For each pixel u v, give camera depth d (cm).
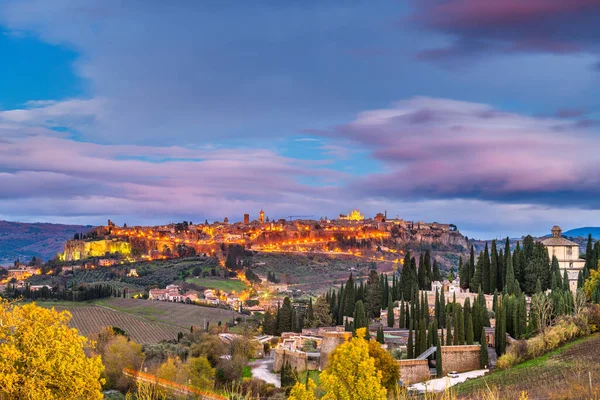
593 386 5191
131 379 10750
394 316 16275
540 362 8962
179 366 10462
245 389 9944
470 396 6406
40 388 4309
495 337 11681
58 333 4600
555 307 11906
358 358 4162
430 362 11162
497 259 16100
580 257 17788
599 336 9900
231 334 18075
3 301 4647
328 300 19775
